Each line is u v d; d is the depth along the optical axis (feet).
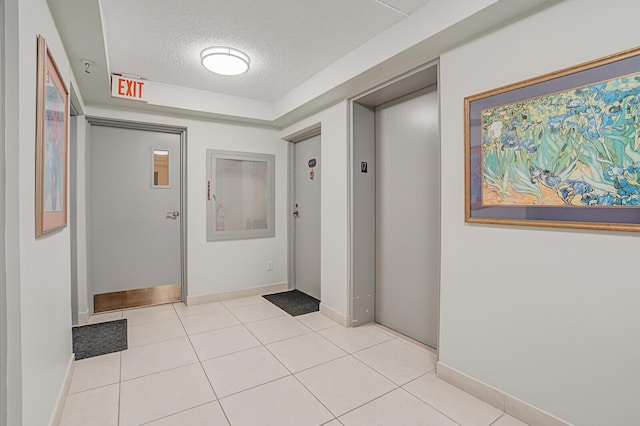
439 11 6.23
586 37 4.89
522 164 5.63
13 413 3.77
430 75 7.92
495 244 6.08
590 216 4.87
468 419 5.79
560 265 5.24
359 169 10.07
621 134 4.56
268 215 13.85
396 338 9.25
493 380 6.15
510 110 5.77
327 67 9.41
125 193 11.55
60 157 5.96
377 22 7.18
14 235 3.78
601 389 4.84
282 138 13.93
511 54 5.77
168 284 12.29
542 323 5.46
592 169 4.84
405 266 9.43
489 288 6.19
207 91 11.46
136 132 11.73
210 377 7.18
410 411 6.02
